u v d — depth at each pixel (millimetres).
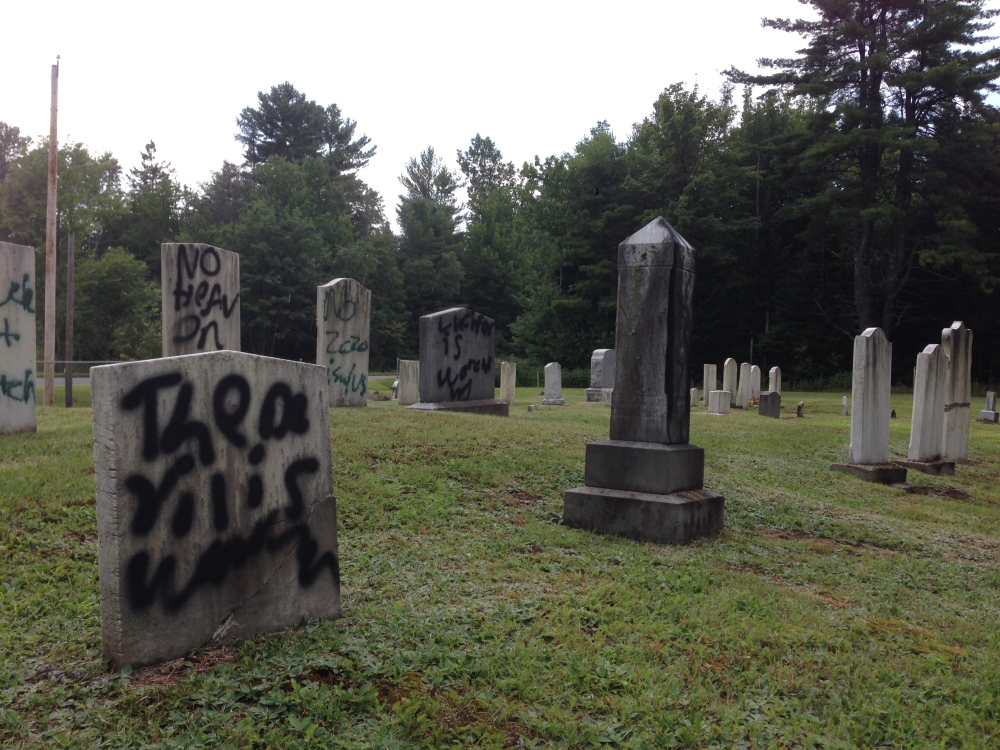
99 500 3988
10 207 35312
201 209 61844
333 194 60625
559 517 8477
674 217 44406
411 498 8141
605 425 16312
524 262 65125
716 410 22547
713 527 8469
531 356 51531
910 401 32688
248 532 4527
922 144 36031
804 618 5719
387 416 12406
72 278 21000
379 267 58750
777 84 40969
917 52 39281
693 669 4574
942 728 4105
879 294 45219
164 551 4148
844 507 10648
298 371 4809
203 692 3801
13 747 3340
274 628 4656
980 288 39844
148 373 4070
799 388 44438
